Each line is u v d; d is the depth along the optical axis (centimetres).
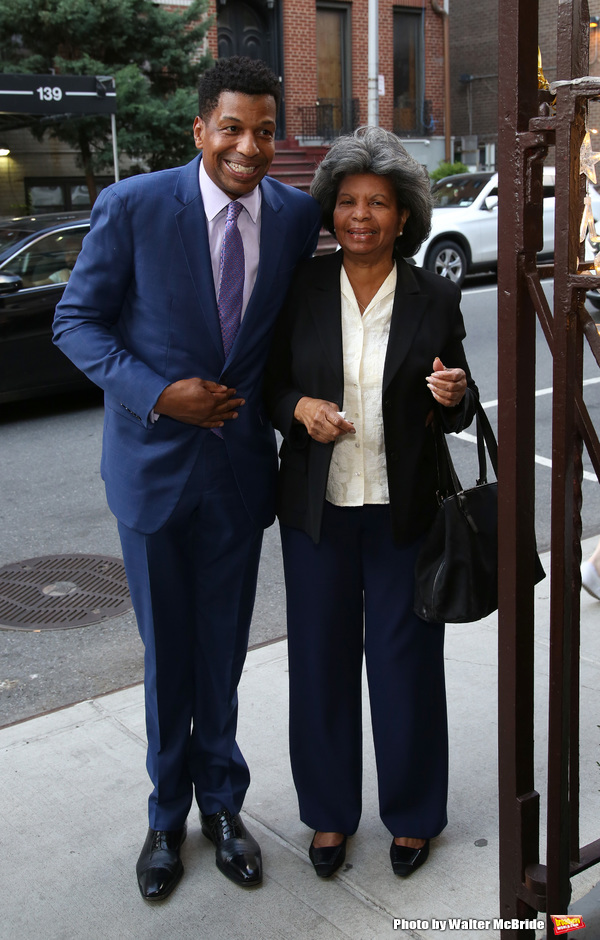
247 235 212
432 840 238
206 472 217
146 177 208
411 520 215
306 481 220
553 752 155
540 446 597
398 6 1808
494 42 2006
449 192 1343
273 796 258
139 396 202
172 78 1314
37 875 227
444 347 214
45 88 925
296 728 229
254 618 384
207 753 237
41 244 684
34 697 325
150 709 228
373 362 212
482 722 290
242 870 222
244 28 1666
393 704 223
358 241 206
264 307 217
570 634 153
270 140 201
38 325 671
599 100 134
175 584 223
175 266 206
